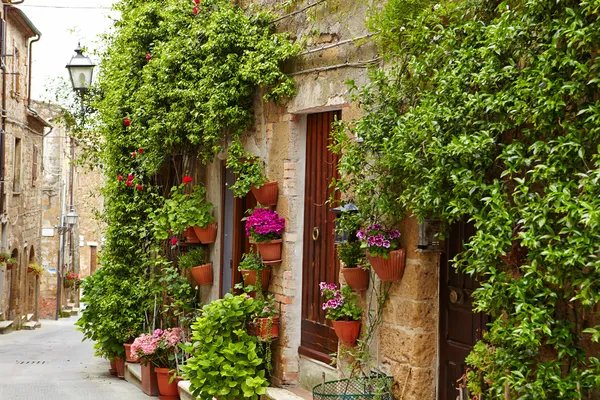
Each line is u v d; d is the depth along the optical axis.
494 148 4.90
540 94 4.30
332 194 6.95
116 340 12.28
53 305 35.28
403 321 6.27
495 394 4.97
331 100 7.55
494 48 4.68
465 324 5.91
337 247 7.16
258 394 8.00
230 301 8.34
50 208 35.41
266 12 8.91
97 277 13.01
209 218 10.49
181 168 11.52
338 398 6.34
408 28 5.96
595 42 4.06
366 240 6.22
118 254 12.53
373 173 6.27
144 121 11.35
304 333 8.36
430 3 5.86
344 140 6.43
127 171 12.34
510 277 4.50
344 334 6.90
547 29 4.37
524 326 4.21
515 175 4.96
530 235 4.20
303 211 8.48
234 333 8.32
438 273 6.18
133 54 11.82
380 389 6.18
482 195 4.78
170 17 10.20
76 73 14.47
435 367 6.16
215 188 10.65
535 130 4.51
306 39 8.05
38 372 13.49
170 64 9.99
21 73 27.77
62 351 17.94
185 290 10.75
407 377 6.18
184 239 11.12
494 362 4.77
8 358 16.09
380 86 6.21
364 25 6.98
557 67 4.32
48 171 35.22
